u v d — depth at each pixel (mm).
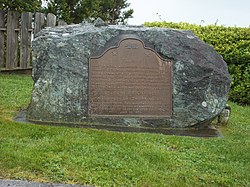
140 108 6363
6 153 4453
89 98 6320
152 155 4773
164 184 4031
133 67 6348
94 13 17094
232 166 4672
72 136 5324
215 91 6402
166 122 6363
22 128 5562
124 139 5363
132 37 6355
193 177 4270
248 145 5590
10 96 8070
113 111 6344
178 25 11422
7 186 3799
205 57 6492
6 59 11758
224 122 6949
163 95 6375
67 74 6309
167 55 6375
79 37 6418
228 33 10219
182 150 5199
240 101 9867
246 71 9727
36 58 6477
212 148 5332
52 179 4012
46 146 4809
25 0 13461
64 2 15617
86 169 4262
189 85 6344
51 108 6312
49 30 6828
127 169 4309
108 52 6328
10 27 11805
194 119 6367
